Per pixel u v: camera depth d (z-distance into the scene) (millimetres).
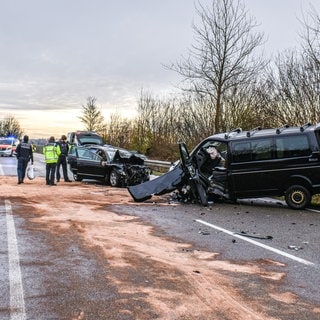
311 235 8828
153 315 4516
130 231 8828
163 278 5750
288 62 18359
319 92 16703
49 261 6406
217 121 21250
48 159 17391
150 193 13367
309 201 12148
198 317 4492
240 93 22281
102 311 4590
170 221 10211
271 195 12516
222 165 13820
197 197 13219
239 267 6426
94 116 50500
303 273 6184
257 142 12602
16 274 5750
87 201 13117
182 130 26672
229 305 4863
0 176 20734
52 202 12578
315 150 11992
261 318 4516
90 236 8164
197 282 5625
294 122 17469
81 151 19484
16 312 4535
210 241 8148
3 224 9086
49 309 4621
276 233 9008
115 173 17469
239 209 12336
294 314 4652
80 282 5488
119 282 5527
